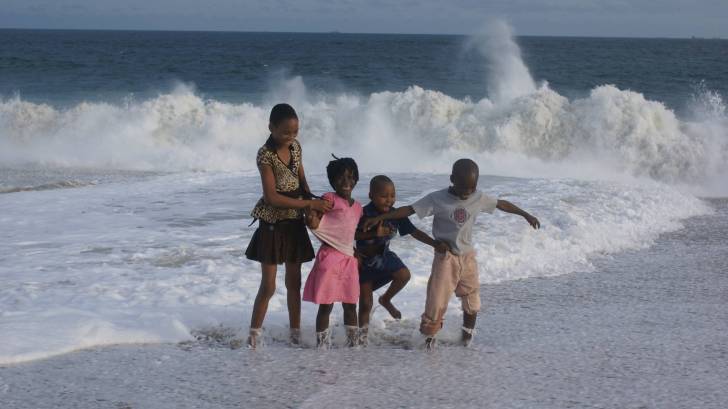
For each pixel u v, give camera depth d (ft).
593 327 20.16
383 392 15.30
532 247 28.94
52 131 71.51
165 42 498.28
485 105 67.92
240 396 15.08
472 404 14.62
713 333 19.60
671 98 128.06
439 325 18.15
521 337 19.29
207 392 15.30
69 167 61.31
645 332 19.69
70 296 22.39
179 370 16.58
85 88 138.21
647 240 31.91
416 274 24.98
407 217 18.22
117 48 361.71
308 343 18.71
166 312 20.62
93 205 39.55
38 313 20.45
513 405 14.57
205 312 20.52
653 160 60.70
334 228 17.87
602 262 28.19
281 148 17.80
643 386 15.64
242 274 24.94
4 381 15.76
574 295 23.63
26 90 132.67
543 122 64.18
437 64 231.09
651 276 26.14
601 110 63.05
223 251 28.63
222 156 64.90
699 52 363.97
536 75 186.91
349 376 16.26
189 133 69.26
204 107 72.54
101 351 17.79
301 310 21.06
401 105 69.41
